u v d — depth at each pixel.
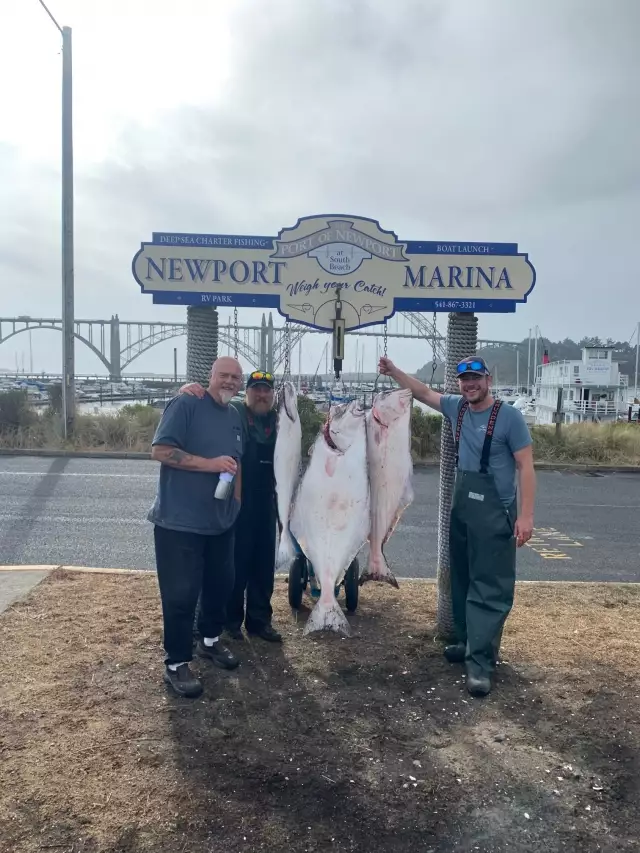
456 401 4.43
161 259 4.80
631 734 3.58
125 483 12.85
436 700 3.94
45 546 7.90
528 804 2.99
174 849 2.63
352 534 4.21
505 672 4.32
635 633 5.03
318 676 4.21
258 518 4.70
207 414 3.99
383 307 4.88
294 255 4.84
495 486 4.16
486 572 4.16
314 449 4.23
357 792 3.04
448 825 2.84
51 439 18.36
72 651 4.44
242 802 2.93
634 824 2.88
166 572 3.89
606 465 17.09
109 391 76.19
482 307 4.88
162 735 3.46
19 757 3.21
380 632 4.98
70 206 18.19
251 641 4.76
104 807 2.86
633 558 8.11
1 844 2.62
